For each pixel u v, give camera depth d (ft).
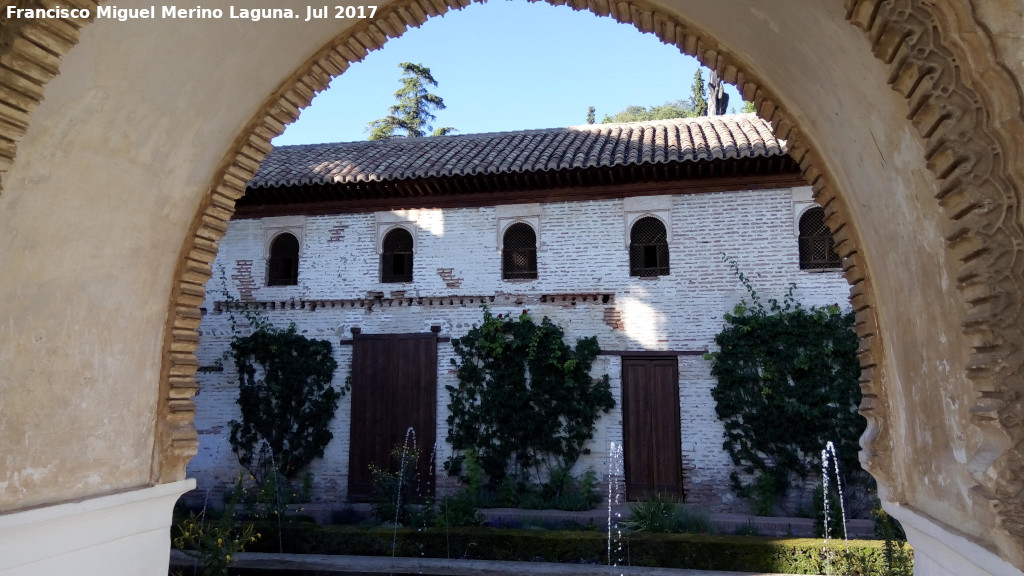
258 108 12.21
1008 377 5.97
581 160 34.76
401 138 45.96
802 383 33.04
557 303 36.19
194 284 12.28
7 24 7.15
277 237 40.06
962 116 6.04
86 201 9.62
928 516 8.95
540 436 34.88
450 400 36.29
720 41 11.73
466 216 37.81
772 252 34.42
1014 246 5.84
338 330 38.11
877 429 10.57
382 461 36.37
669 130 39.65
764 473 32.71
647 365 35.04
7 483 8.88
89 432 10.18
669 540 26.30
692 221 35.45
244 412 37.81
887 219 9.25
